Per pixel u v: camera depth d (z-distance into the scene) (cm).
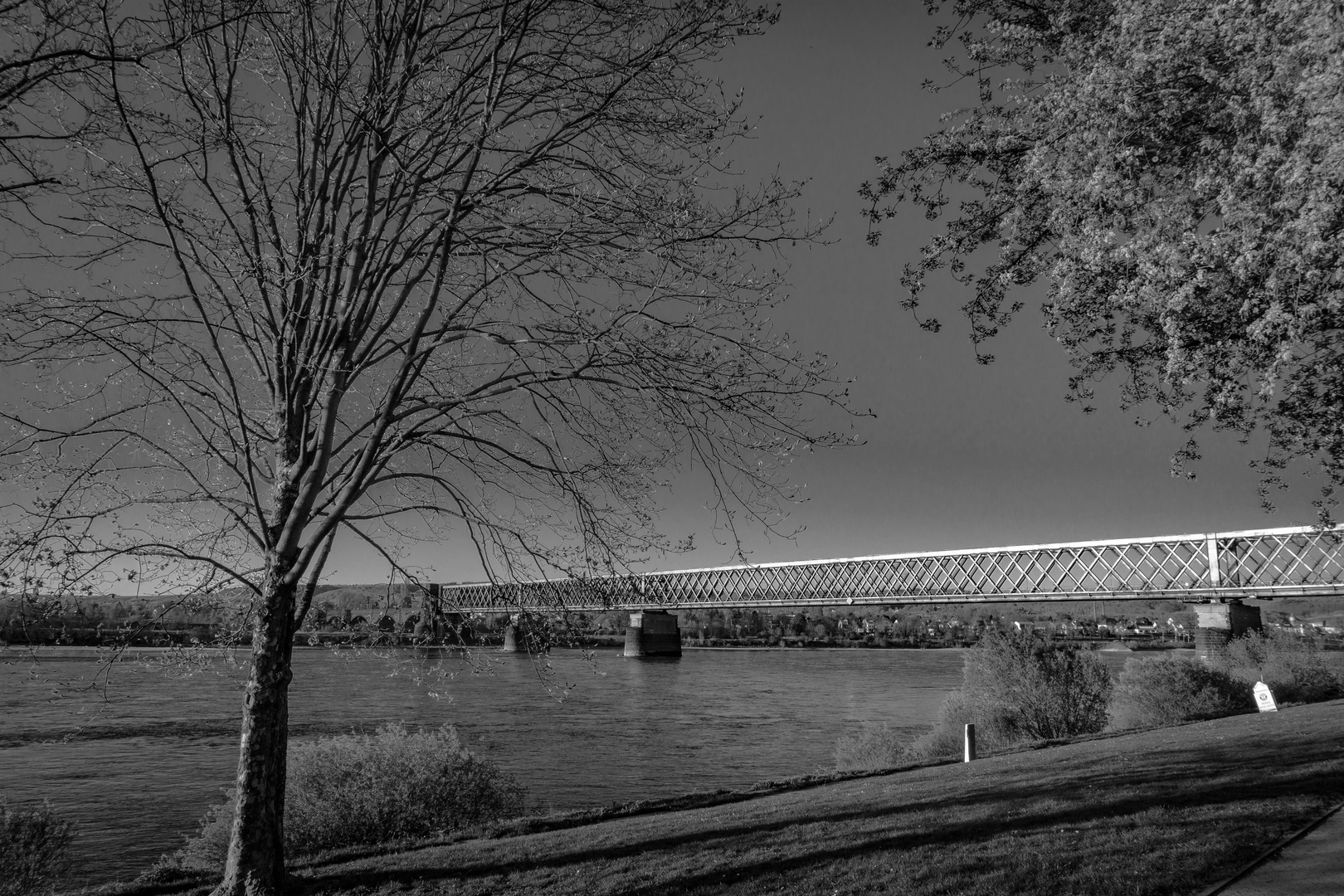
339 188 926
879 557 10931
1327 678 3372
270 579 861
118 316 854
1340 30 604
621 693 6888
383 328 898
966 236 1055
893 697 6391
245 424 852
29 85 608
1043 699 2698
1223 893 681
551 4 906
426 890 908
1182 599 8181
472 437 923
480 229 947
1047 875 752
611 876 908
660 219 830
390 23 935
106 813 2361
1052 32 939
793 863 895
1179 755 1497
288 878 899
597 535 891
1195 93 743
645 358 829
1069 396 1073
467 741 3762
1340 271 617
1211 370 746
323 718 4350
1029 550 9488
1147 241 741
